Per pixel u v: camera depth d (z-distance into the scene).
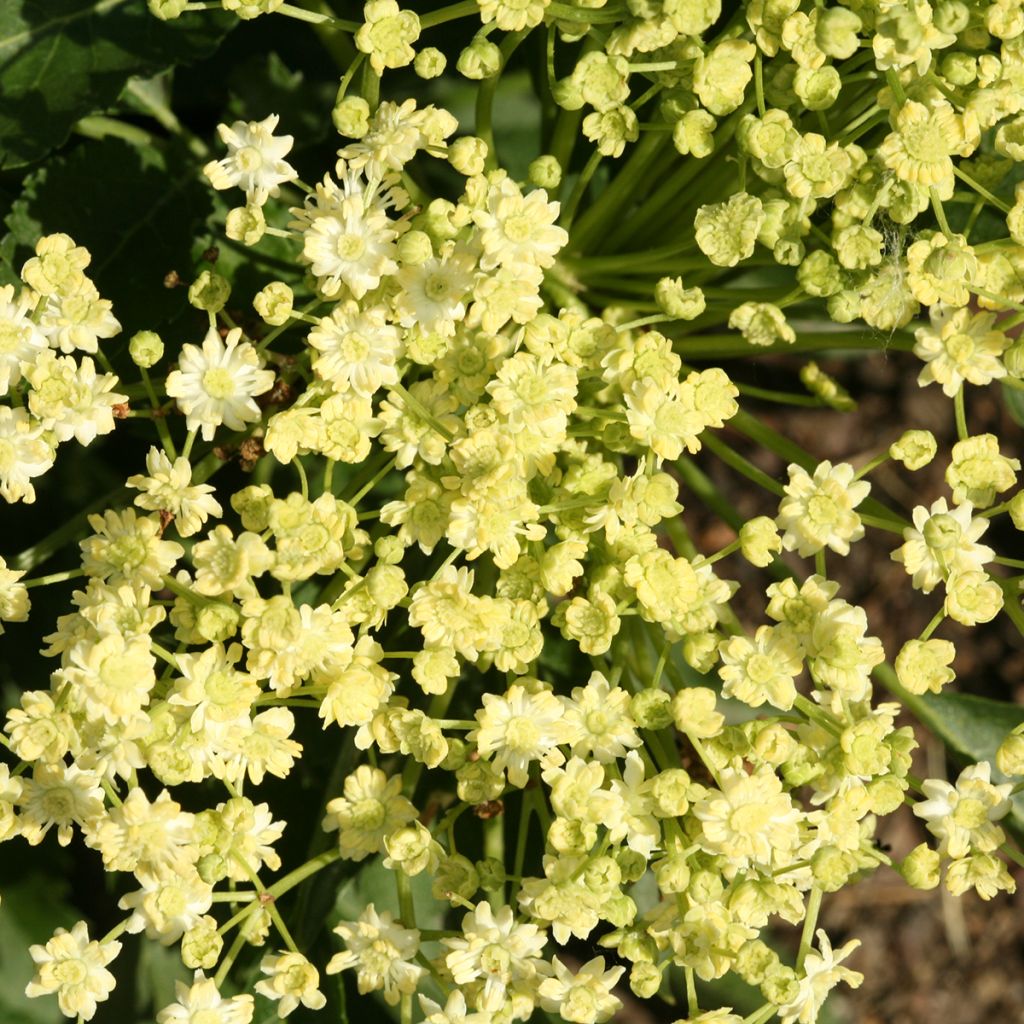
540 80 0.36
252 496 0.33
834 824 0.32
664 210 0.35
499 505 0.32
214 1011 0.33
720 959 0.32
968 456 0.33
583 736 0.33
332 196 0.33
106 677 0.32
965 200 0.34
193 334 0.36
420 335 0.33
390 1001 0.33
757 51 0.33
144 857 0.32
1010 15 0.32
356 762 0.36
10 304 0.33
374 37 0.33
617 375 0.33
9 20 0.36
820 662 0.32
